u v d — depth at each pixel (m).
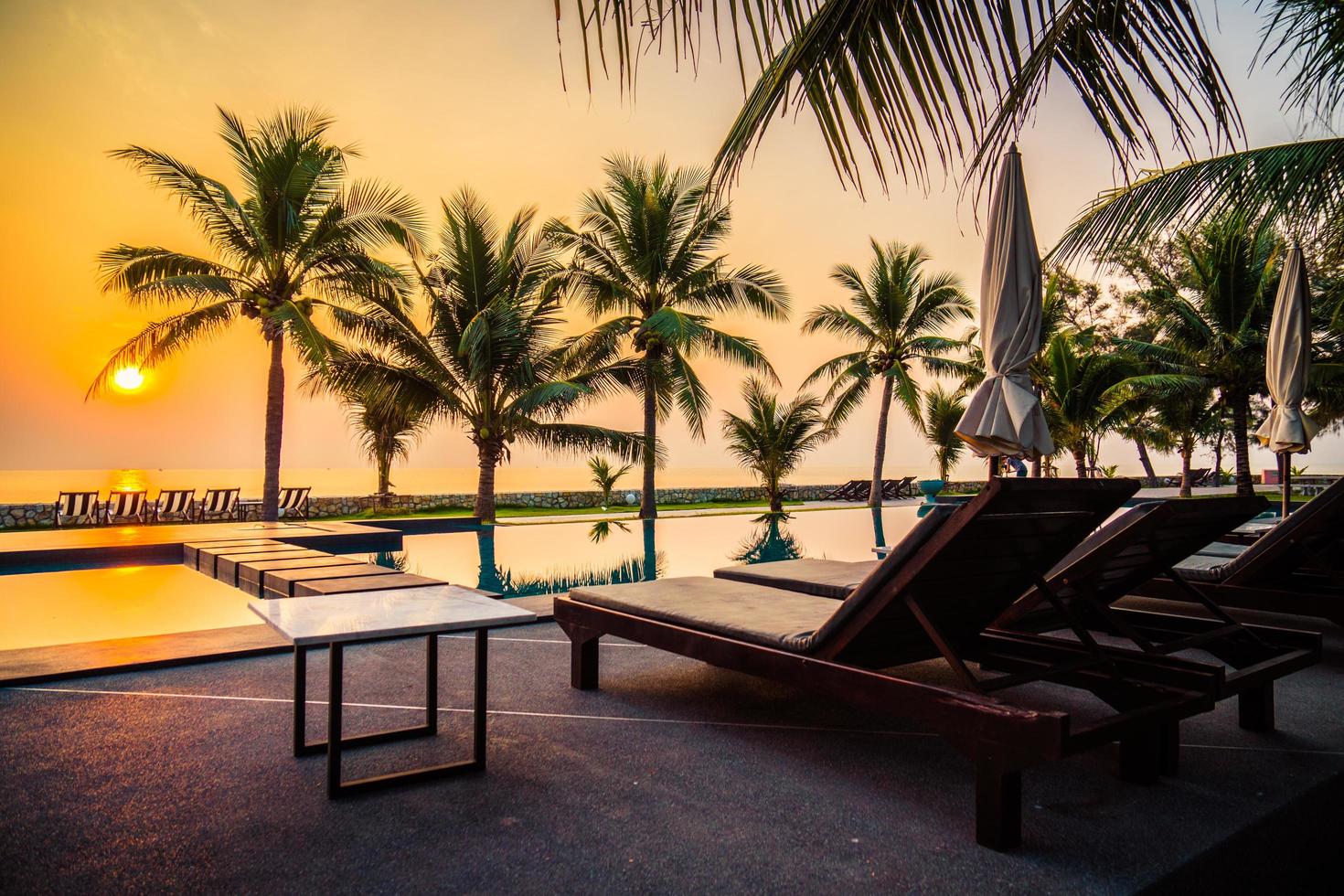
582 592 3.29
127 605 5.53
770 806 2.03
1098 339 21.58
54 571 7.54
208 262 11.86
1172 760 2.29
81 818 1.90
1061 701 3.05
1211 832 1.88
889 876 1.66
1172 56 1.62
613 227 15.23
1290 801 2.07
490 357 13.53
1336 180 4.00
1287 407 6.09
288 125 11.66
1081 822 1.94
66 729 2.57
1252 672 2.35
